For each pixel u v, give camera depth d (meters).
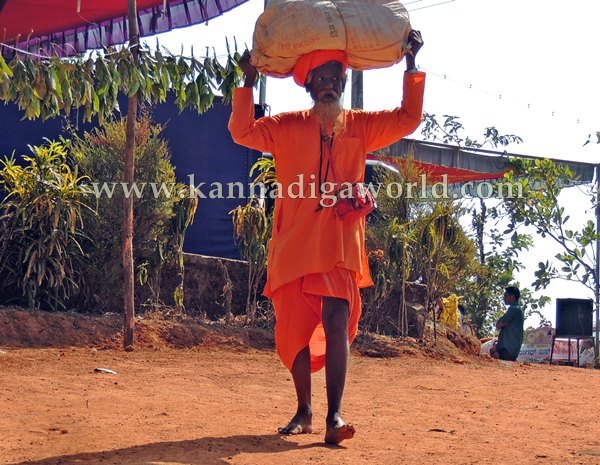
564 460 4.83
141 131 11.22
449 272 12.18
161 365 8.64
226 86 10.07
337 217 5.21
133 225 10.92
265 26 5.30
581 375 9.93
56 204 10.30
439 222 12.05
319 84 5.34
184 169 12.42
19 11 11.56
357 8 5.25
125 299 9.80
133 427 5.35
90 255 10.85
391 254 11.66
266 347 10.67
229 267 11.73
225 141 12.59
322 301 5.23
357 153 5.39
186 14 12.12
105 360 8.69
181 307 11.00
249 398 6.89
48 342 9.58
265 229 11.30
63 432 5.11
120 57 9.53
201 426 5.49
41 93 8.84
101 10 11.81
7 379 7.01
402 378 8.74
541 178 16.23
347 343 5.16
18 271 10.49
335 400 5.06
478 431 5.73
